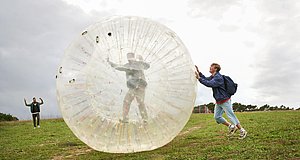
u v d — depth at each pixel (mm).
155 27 7750
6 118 34562
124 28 7570
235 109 34281
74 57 7680
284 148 7449
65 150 10047
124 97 7199
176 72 7547
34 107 19406
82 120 7508
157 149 8727
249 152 7355
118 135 7402
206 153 7691
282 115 17266
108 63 7262
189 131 13430
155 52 7438
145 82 7266
